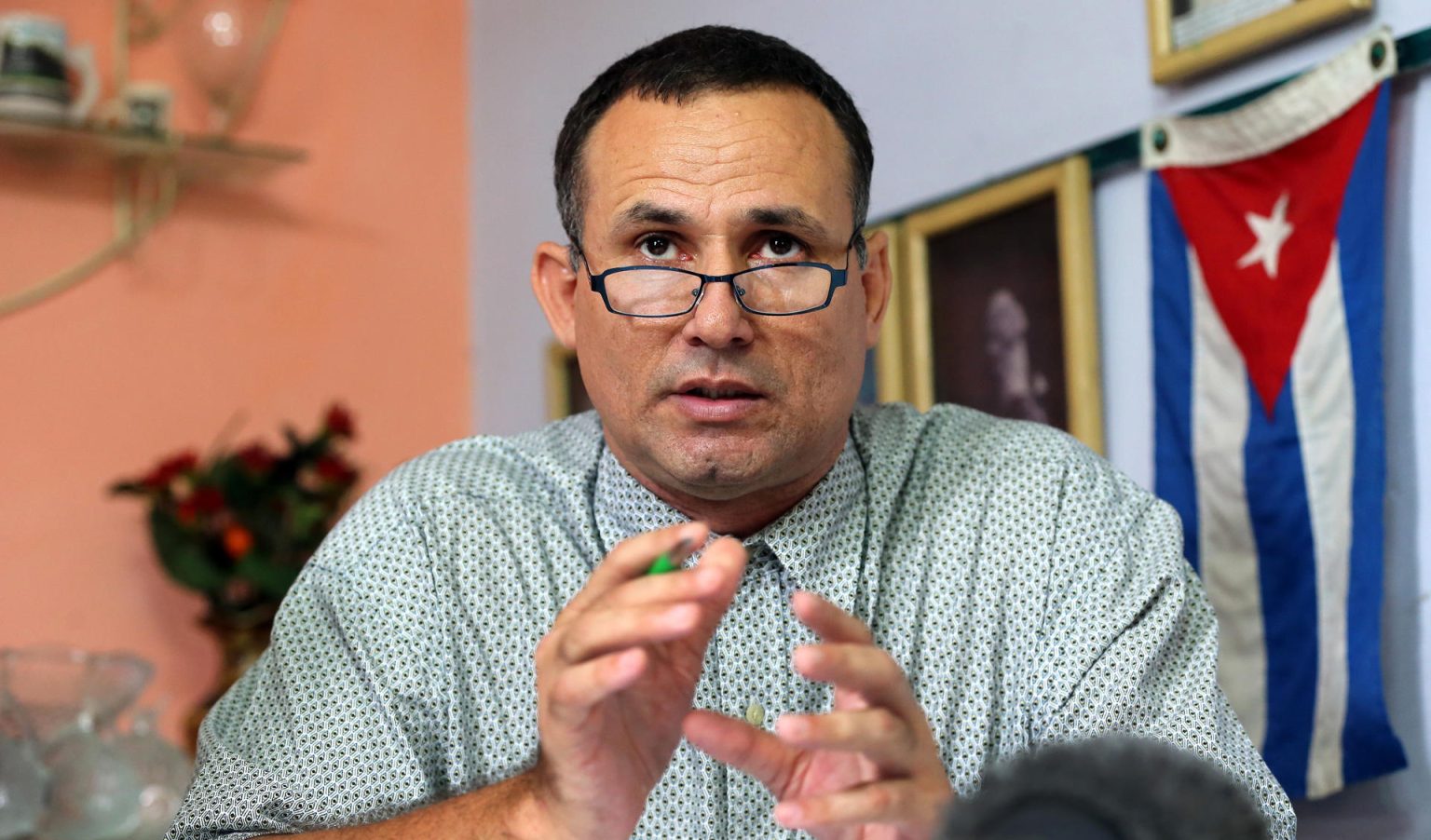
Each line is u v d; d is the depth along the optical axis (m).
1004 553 1.18
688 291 1.03
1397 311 1.48
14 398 2.42
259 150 2.53
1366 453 1.46
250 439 2.65
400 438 2.84
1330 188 1.50
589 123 1.10
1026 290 1.84
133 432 2.53
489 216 2.93
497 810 0.82
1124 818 0.30
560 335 1.24
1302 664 1.52
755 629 1.14
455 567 1.19
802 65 1.09
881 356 2.06
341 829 0.93
